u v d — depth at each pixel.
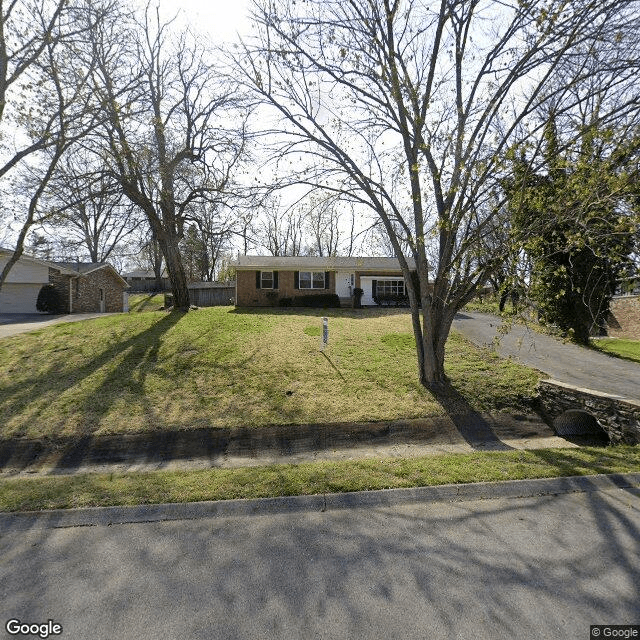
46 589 2.91
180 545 3.49
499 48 8.62
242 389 9.79
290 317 18.53
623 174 6.02
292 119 9.84
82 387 9.75
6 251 23.97
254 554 3.34
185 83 19.38
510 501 4.24
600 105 7.98
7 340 13.57
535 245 7.28
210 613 2.65
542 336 15.94
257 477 4.88
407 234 9.73
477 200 8.76
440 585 2.90
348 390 9.79
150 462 6.78
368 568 3.12
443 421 8.41
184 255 39.44
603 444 7.69
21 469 6.56
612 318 19.58
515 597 2.76
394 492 4.42
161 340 13.48
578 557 3.21
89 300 27.02
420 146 8.06
